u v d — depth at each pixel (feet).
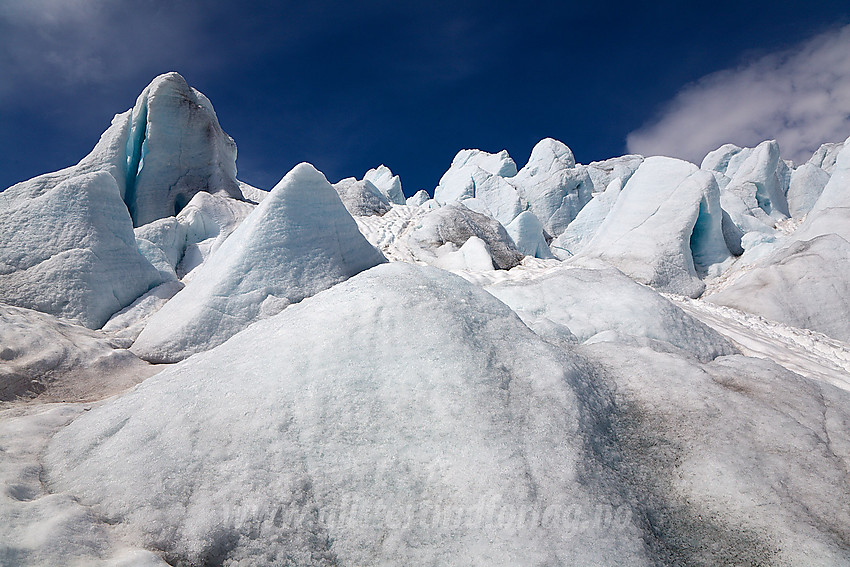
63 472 6.82
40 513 5.56
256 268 19.13
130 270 23.22
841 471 7.09
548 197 122.52
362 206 67.51
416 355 8.26
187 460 6.52
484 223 53.67
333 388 7.70
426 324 8.89
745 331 23.81
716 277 43.98
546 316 16.35
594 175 150.61
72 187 22.70
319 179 22.50
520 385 8.16
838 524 6.21
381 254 24.72
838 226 36.52
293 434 7.02
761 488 6.80
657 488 7.08
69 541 5.14
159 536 5.56
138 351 16.48
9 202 38.91
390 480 6.55
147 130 58.03
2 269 19.70
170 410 7.55
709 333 16.12
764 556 5.88
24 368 12.80
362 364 8.12
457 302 9.96
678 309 16.87
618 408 8.89
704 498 6.84
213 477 6.31
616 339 13.78
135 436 7.11
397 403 7.55
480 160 161.48
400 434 7.11
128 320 20.97
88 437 7.48
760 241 46.03
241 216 50.37
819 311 27.20
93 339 16.10
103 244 22.26
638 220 44.27
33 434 8.23
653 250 41.04
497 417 7.29
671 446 7.89
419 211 68.85
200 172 61.93
